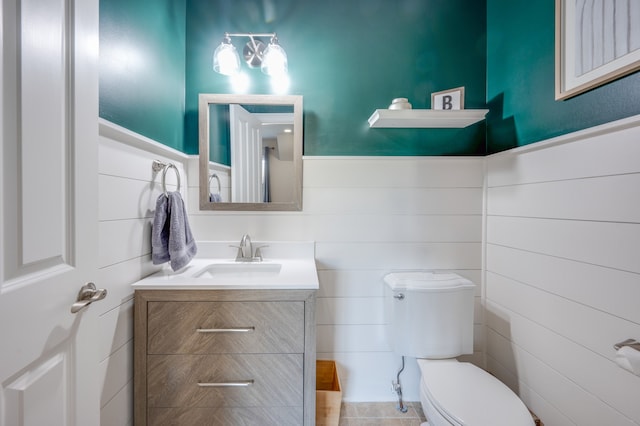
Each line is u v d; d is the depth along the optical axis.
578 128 1.15
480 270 1.78
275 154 1.75
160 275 1.37
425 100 1.79
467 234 1.78
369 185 1.76
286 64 1.70
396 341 1.53
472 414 1.08
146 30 1.32
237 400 1.23
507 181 1.57
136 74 1.25
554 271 1.26
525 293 1.44
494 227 1.67
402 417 1.63
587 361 1.10
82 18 0.76
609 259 1.02
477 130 1.79
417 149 1.78
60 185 0.69
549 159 1.28
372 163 1.76
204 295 1.22
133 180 1.23
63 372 0.71
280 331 1.23
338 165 1.76
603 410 1.04
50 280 0.65
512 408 1.11
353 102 1.78
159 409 1.21
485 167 1.75
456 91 1.67
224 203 1.74
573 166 1.16
